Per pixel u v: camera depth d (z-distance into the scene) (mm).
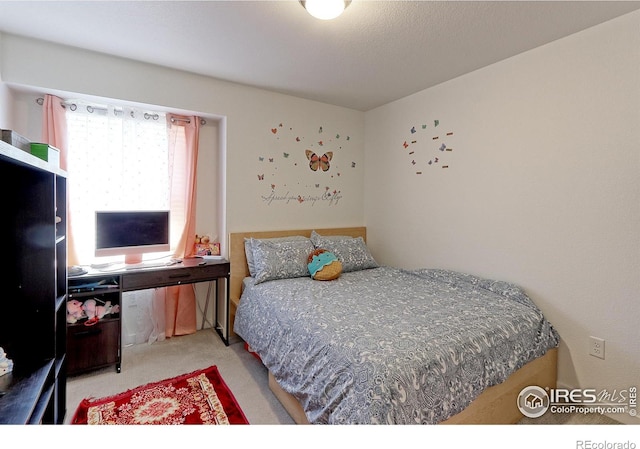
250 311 2461
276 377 1913
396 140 3311
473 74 2557
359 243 3230
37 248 1450
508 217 2338
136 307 2787
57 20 1899
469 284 2438
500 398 1657
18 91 2268
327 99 3307
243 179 3002
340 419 1303
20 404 1119
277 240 2988
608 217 1847
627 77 1761
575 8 1719
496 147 2404
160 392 2059
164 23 1920
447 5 1712
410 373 1297
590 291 1926
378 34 2016
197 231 3092
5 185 1416
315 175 3414
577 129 1962
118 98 2430
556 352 2053
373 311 1894
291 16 1833
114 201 2668
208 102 2795
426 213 2992
